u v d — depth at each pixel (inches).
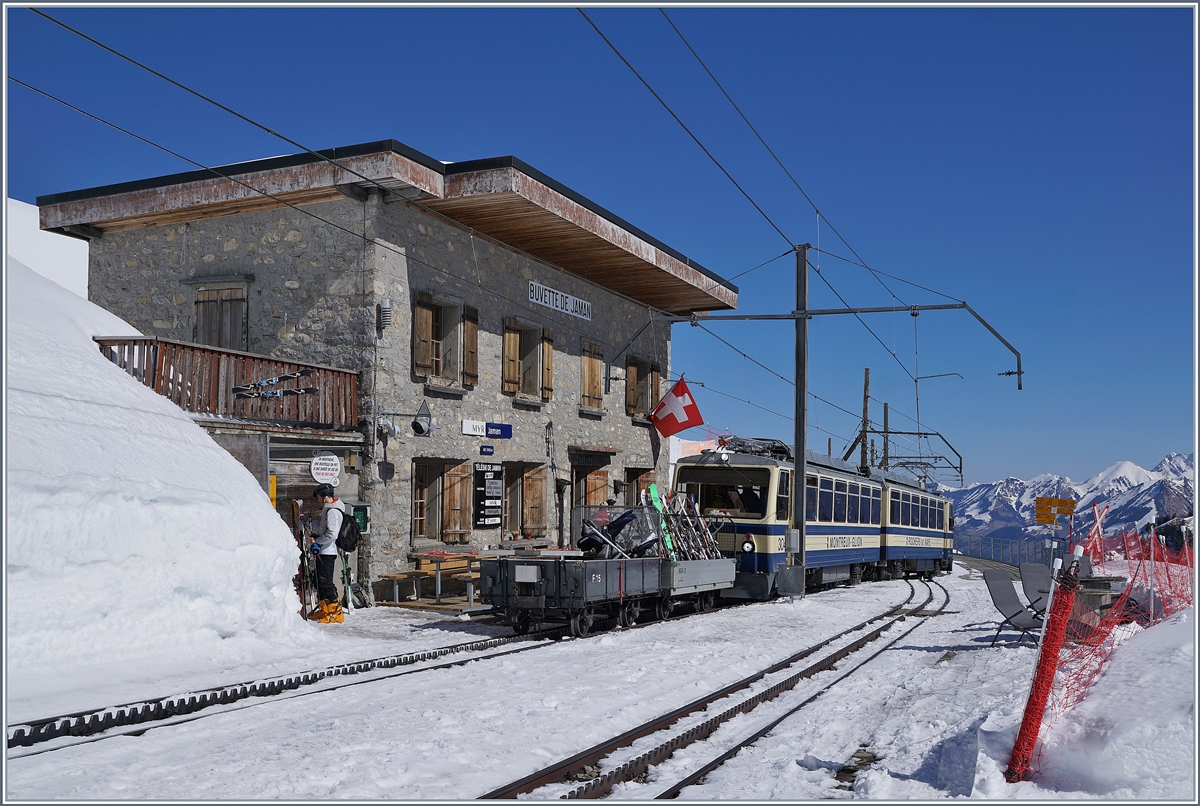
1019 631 561.9
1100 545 663.8
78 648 355.3
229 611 430.3
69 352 508.1
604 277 986.7
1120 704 242.1
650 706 339.6
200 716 314.3
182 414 538.6
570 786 242.2
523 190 703.7
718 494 806.5
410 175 674.8
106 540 385.1
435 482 765.3
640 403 1106.7
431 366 742.5
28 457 374.3
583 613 542.3
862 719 333.1
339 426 661.9
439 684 377.4
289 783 231.5
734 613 678.5
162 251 768.9
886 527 1136.8
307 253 711.1
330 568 568.4
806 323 813.2
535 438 884.0
